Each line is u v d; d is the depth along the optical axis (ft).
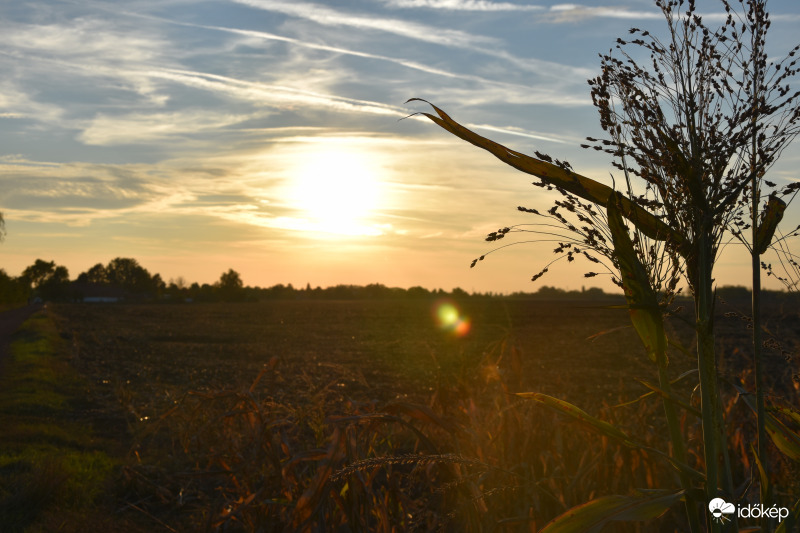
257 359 72.33
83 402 35.99
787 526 5.83
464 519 10.02
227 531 13.15
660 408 14.46
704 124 5.74
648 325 6.04
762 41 5.62
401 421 9.68
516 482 9.53
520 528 9.93
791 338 7.24
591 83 5.94
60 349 71.61
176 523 14.90
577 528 5.45
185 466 19.62
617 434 6.15
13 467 20.77
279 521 10.33
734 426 12.41
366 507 9.60
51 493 17.54
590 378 46.09
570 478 10.14
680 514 10.15
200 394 11.34
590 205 5.76
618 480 10.30
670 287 5.76
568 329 127.24
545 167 6.00
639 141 5.80
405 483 11.47
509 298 575.79
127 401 17.87
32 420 30.12
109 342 92.99
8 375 45.37
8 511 16.78
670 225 5.79
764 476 5.90
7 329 108.88
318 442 11.03
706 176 5.56
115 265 633.61
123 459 22.08
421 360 66.28
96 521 16.06
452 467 9.62
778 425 6.81
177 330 134.00
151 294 583.99
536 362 60.39
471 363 14.40
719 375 6.76
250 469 11.14
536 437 10.96
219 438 11.62
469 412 11.43
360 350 83.92
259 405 11.03
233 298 480.64
